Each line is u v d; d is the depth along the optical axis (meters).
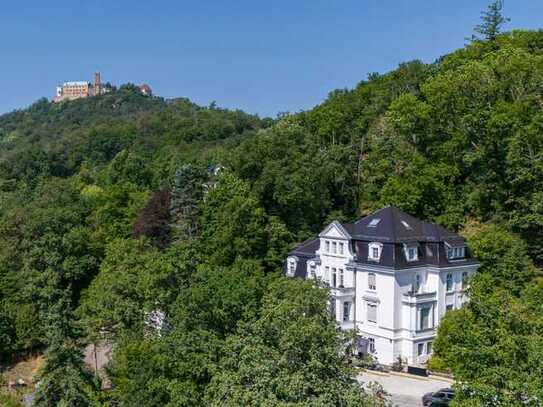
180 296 46.06
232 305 43.53
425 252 62.75
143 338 50.75
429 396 48.38
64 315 45.25
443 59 124.62
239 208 73.50
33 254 78.75
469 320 31.27
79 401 43.19
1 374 65.56
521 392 27.25
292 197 78.31
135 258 61.94
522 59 88.81
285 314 32.97
